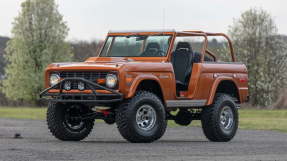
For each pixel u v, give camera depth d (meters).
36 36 76.88
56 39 77.25
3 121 25.16
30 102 76.50
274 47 67.56
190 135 18.02
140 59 15.12
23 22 76.81
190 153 11.52
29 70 76.50
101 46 15.77
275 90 66.75
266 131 19.75
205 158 10.65
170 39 15.11
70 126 14.91
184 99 15.01
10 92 76.62
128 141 14.64
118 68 13.63
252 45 67.56
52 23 76.94
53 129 14.73
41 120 26.16
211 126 15.62
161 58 14.92
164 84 14.43
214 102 15.75
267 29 67.31
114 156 10.79
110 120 14.66
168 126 22.34
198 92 15.35
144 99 13.93
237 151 12.07
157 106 14.10
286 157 11.07
